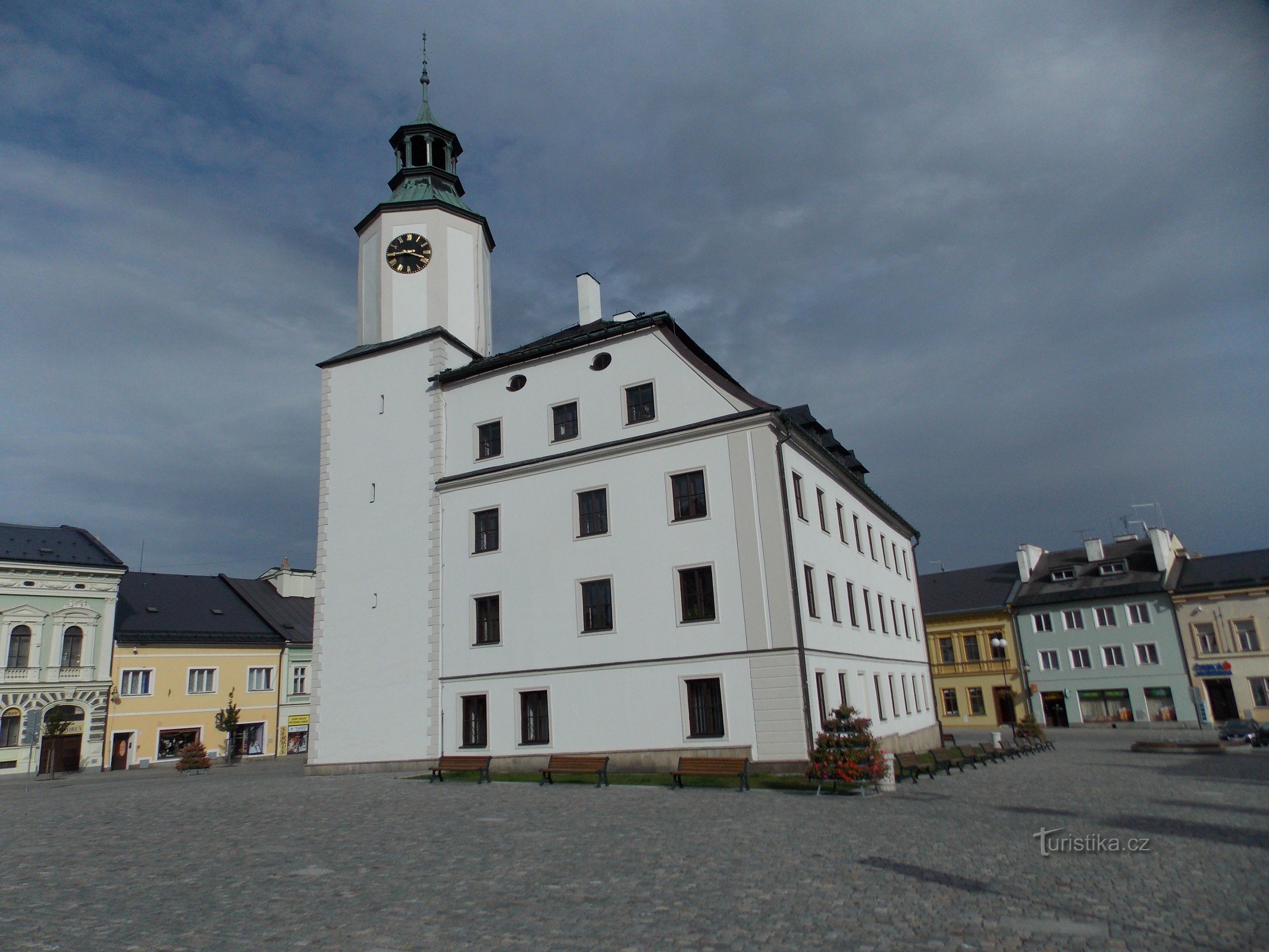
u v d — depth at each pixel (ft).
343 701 100.12
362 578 102.89
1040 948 24.76
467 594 95.71
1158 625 187.21
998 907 29.45
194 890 33.71
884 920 27.91
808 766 75.61
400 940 26.53
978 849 40.14
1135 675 188.65
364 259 116.26
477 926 27.99
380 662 99.30
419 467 102.83
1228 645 179.01
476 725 92.68
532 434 96.53
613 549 88.12
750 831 46.09
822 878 34.06
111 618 162.30
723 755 79.00
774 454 82.94
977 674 209.56
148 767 162.30
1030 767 90.53
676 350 89.92
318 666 102.42
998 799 60.54
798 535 86.33
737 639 80.69
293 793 72.64
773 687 78.43
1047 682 199.52
